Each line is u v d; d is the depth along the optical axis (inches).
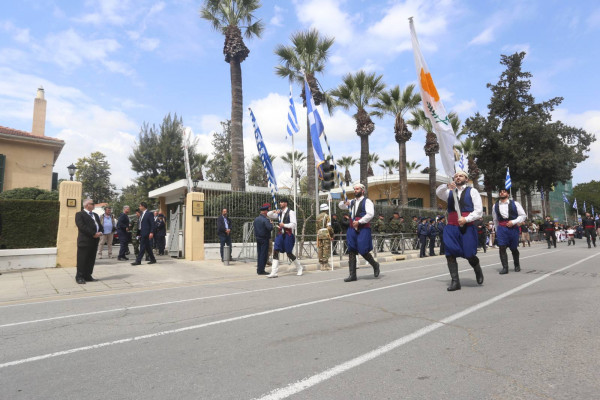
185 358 126.4
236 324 169.9
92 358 130.0
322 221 431.8
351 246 304.0
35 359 130.8
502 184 1336.1
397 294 230.5
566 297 211.3
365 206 299.7
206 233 532.7
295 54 816.9
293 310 195.2
